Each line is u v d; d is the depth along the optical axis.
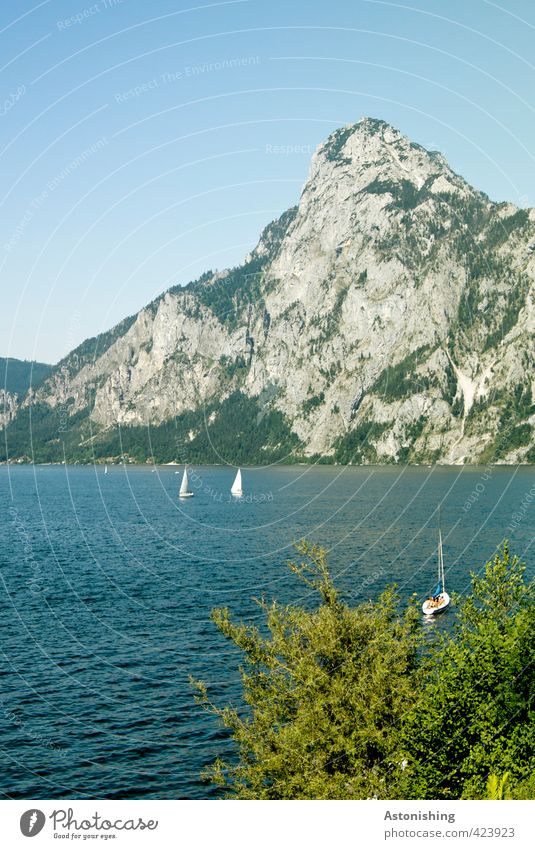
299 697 24.86
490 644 23.66
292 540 99.50
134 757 33.84
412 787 21.92
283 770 24.30
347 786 22.58
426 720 22.67
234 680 42.88
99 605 62.47
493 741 21.97
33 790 30.97
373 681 24.03
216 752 34.28
